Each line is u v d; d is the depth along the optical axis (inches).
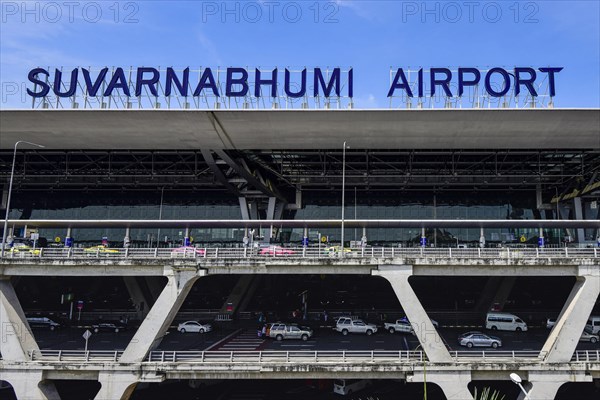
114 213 2117.4
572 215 2007.9
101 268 1238.9
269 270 1228.5
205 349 1330.0
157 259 1229.1
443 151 1701.5
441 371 1133.7
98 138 1560.0
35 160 1872.5
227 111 1352.1
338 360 1167.6
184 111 1354.6
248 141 1560.0
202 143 1577.3
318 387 1445.6
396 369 1139.3
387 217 2073.1
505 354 1245.1
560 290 1914.4
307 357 1194.6
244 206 2007.9
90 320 1792.6
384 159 1819.6
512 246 1993.1
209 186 2044.8
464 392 1123.9
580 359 1177.4
